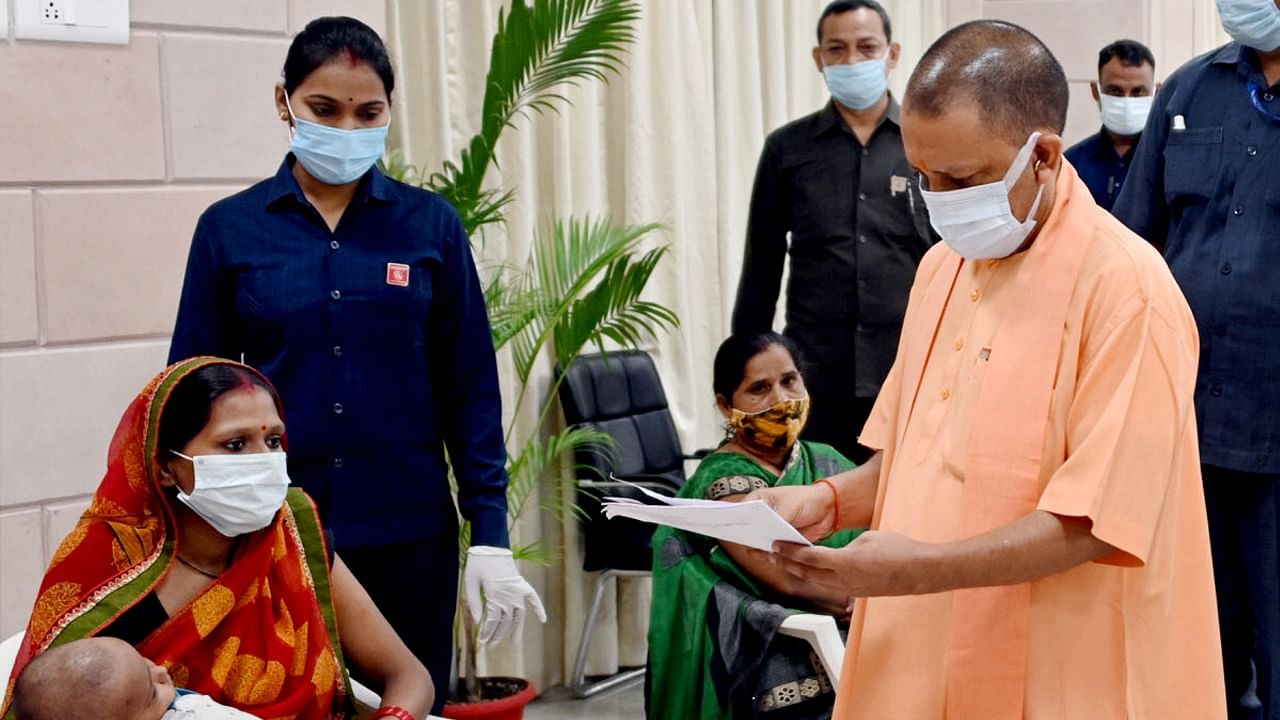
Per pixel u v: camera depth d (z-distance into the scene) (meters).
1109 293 1.68
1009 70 1.67
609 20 3.45
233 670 2.01
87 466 3.15
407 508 2.50
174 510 2.02
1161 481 1.65
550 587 4.45
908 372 1.91
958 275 1.88
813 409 4.02
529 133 4.24
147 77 3.16
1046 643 1.72
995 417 1.72
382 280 2.46
